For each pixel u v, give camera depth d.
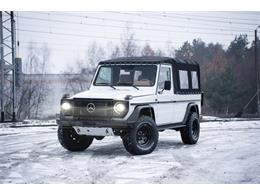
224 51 64.00
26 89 46.50
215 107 50.78
